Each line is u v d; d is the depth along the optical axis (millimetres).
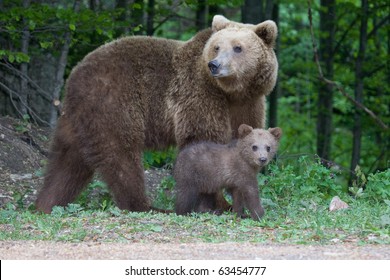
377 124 25000
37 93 19344
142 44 13133
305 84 31516
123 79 12781
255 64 12344
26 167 16141
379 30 29219
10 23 17219
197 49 12883
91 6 20156
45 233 10688
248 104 12820
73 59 20281
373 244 9844
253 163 11469
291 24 32062
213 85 12492
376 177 14227
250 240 10086
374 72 25609
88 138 12711
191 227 10961
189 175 11938
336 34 28422
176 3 21359
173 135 13047
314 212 12383
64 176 13227
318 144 26625
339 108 30562
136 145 12836
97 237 10344
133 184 12797
